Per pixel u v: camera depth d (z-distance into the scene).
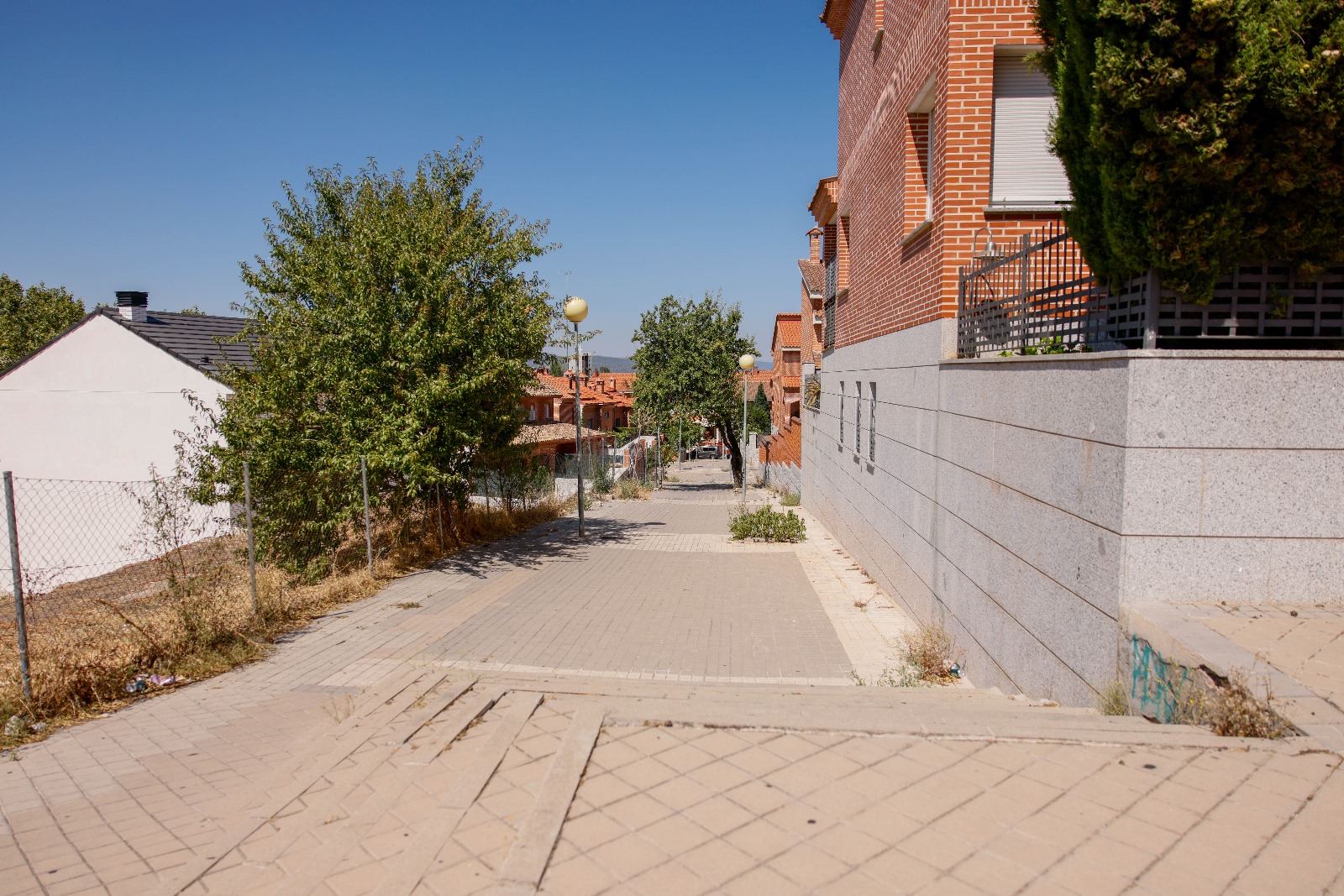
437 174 13.20
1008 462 5.60
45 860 3.35
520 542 14.72
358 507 10.84
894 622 8.94
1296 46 3.40
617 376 78.00
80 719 5.39
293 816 3.07
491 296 12.33
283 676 6.43
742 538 15.35
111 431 19.19
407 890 2.25
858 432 12.67
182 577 7.59
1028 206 7.56
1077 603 4.43
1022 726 3.19
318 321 11.14
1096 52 3.85
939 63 7.89
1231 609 3.79
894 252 9.84
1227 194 3.82
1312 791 2.54
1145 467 3.85
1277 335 4.30
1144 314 4.16
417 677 4.92
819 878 2.19
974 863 2.23
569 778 2.85
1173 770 2.75
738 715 3.40
